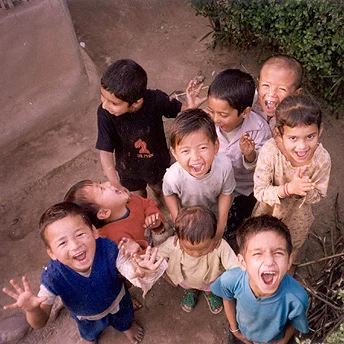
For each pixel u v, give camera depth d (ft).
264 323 4.53
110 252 4.66
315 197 5.04
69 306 4.86
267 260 4.06
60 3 7.35
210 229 4.88
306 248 6.36
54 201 7.18
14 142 7.56
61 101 7.86
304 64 7.26
